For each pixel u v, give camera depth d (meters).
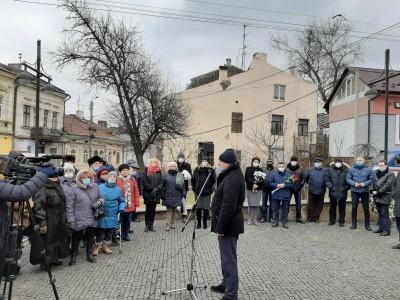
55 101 38.06
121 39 26.33
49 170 6.11
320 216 11.40
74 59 26.08
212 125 34.28
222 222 4.66
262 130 34.72
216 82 34.59
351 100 25.50
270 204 11.02
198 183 9.77
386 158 12.45
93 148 47.22
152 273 6.08
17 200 3.77
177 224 10.54
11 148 31.84
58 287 5.38
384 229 9.41
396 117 22.84
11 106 31.70
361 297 5.07
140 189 10.27
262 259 7.02
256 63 35.50
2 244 3.86
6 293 5.03
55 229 6.15
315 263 6.77
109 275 5.97
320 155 19.33
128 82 26.98
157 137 29.27
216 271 6.20
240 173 4.89
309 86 36.47
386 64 12.64
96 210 6.68
